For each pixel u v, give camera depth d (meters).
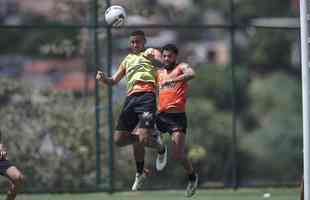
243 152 94.31
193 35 121.31
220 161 61.28
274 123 104.25
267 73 115.75
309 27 38.00
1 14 142.12
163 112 43.00
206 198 52.34
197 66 68.00
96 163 55.50
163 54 43.00
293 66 114.88
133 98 42.66
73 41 60.84
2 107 57.59
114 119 57.06
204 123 63.41
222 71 73.25
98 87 55.56
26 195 55.25
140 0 60.56
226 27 55.44
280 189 56.34
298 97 115.12
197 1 136.25
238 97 69.88
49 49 62.53
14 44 110.31
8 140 57.06
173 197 53.22
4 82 57.88
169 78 42.88
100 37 55.12
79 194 55.41
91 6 56.62
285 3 128.88
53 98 58.09
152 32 58.25
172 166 59.69
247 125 113.38
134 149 44.06
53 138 57.56
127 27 54.12
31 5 140.88
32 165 57.00
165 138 59.84
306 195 37.97
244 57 111.38
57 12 61.59
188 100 74.50
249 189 56.34
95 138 56.78
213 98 79.88
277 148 94.38
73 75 81.25
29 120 57.56
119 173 57.59
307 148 37.97
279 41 110.00
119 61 63.22
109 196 54.19
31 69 105.00
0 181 56.47
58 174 57.16
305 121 37.97
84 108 58.25
